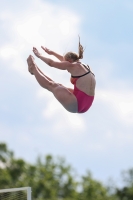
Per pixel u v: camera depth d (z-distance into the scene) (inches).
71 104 837.2
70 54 865.5
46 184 3277.6
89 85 844.6
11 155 3376.0
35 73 861.8
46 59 852.6
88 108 860.6
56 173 3435.0
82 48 871.7
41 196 3260.3
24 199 1504.7
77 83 845.8
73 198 3361.2
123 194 3457.2
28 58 869.2
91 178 3442.4
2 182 3176.7
